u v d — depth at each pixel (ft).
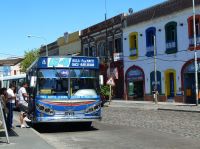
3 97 53.26
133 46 161.68
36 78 59.21
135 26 158.71
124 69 167.02
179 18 134.00
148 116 85.15
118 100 167.32
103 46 186.39
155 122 70.64
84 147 44.21
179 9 133.90
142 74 154.81
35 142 45.34
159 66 145.28
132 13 160.66
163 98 142.92
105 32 183.01
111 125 68.54
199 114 86.58
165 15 140.77
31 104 62.80
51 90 58.90
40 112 58.54
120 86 171.22
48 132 60.70
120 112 101.45
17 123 69.10
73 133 58.49
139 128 61.87
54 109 58.54
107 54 180.96
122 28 167.94
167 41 140.26
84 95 59.72
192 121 70.28
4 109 52.90
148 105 127.24
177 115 85.61
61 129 64.18
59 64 59.72
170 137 49.85
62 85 59.31
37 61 59.57
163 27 141.90
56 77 59.41
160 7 143.33
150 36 150.20
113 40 175.83
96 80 60.80
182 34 132.98
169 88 141.69
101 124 71.00
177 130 57.21
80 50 211.82
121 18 167.43
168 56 140.05
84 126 67.00
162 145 43.47
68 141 49.80
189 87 131.44
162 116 84.07
